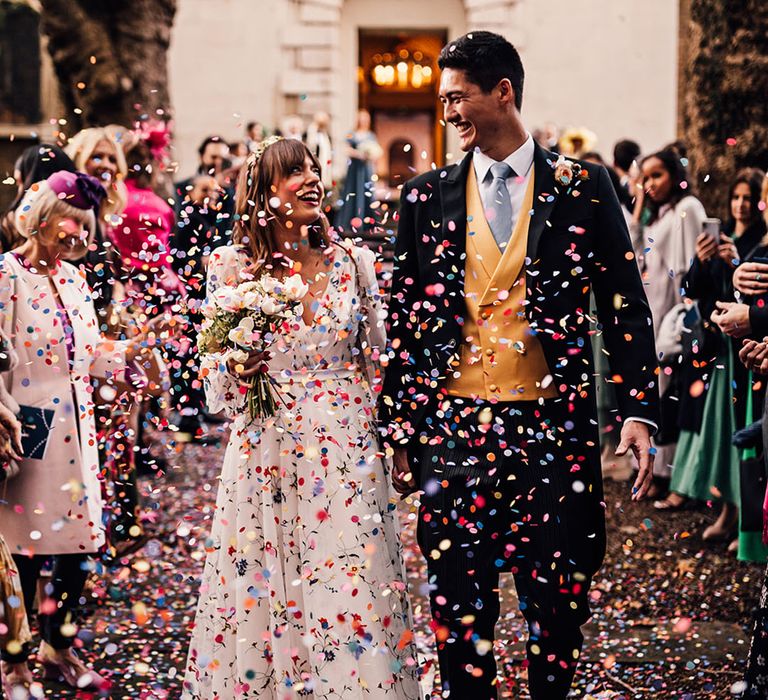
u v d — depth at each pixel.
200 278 3.90
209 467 7.52
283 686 3.31
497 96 3.36
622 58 18.67
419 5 19.30
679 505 6.73
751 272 3.68
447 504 3.35
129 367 4.08
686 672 4.21
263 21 18.67
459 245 3.40
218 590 3.46
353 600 3.32
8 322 3.93
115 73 11.03
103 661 4.36
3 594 3.33
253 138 10.55
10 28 17.77
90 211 4.07
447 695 3.35
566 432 3.35
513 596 5.22
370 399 3.57
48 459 3.96
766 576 3.19
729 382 5.84
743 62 7.03
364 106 21.91
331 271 3.53
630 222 6.86
